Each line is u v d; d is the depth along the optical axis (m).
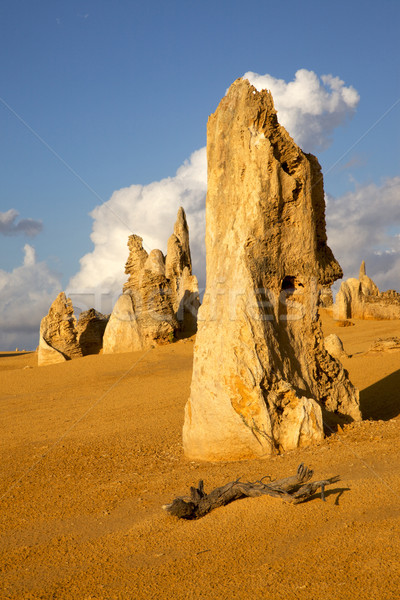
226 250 11.48
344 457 9.25
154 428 15.91
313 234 12.37
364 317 54.84
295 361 11.97
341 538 6.02
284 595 5.07
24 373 33.66
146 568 6.07
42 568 6.51
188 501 7.42
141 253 43.62
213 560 6.01
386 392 18.48
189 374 28.20
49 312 41.03
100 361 34.91
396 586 4.96
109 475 10.89
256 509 7.10
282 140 11.78
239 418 10.41
